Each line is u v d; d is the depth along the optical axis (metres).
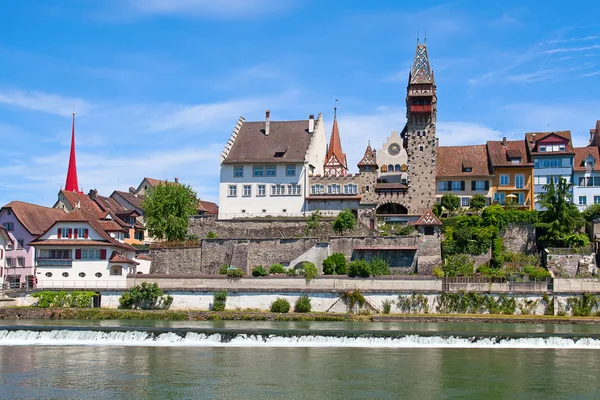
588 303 80.31
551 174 110.44
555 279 81.62
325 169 123.94
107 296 85.12
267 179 112.88
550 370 51.16
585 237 94.25
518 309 81.12
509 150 114.00
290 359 54.44
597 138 118.19
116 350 57.94
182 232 106.75
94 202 121.56
